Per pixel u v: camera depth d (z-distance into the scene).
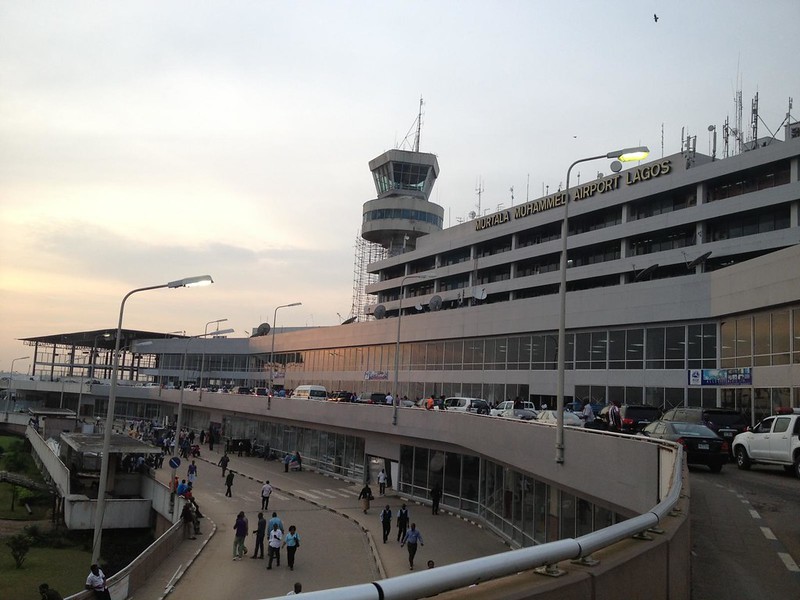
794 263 34.50
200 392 81.12
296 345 98.62
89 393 106.69
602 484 17.89
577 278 62.78
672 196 57.00
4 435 107.25
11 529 41.03
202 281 27.66
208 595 22.56
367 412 46.97
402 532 30.80
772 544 10.93
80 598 18.06
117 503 40.72
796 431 21.20
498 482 32.69
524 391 58.91
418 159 107.88
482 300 77.56
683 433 22.75
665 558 5.65
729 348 41.91
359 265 117.62
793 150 47.16
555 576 4.08
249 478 51.72
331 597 2.62
